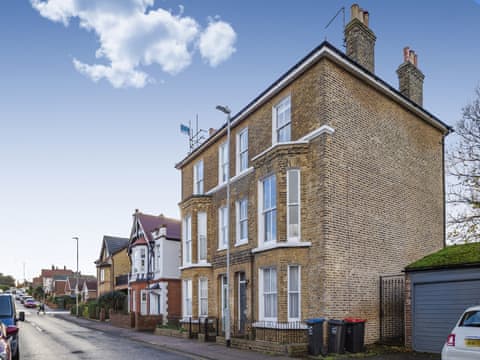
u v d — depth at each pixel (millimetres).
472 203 16484
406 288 14961
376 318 15906
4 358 8758
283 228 16031
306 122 16328
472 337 9555
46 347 18000
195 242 23078
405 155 18625
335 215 15242
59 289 98938
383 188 17250
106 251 53656
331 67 16016
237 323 19500
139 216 36812
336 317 14648
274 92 18000
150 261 33719
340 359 13023
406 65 21047
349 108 16391
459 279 13594
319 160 15477
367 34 18797
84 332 26297
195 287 22672
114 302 40062
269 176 17312
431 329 14164
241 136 20969
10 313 13984
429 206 19453
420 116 19578
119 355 15367
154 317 28766
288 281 15727
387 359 12883
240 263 19172
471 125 17719
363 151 16672
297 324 15156
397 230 17531
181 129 27078
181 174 27359
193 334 21250
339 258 15102
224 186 21781
